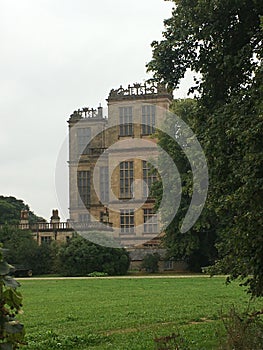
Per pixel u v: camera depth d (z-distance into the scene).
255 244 13.64
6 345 5.96
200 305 26.36
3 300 6.12
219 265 15.72
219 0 16.11
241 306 24.61
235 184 15.47
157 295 32.69
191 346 14.53
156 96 65.12
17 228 67.69
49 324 21.05
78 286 42.09
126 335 17.61
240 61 15.81
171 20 18.06
